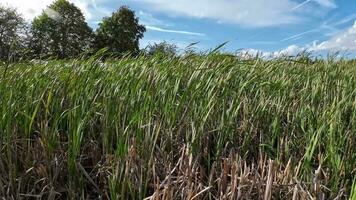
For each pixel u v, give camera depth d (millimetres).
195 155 3152
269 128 3604
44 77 3820
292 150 3500
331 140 3156
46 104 3527
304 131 3574
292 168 3094
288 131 3752
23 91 3574
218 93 3623
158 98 3535
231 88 3889
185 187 2781
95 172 3182
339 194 2869
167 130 3289
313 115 3676
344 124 3713
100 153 3324
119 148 2859
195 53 4820
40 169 2982
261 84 4098
